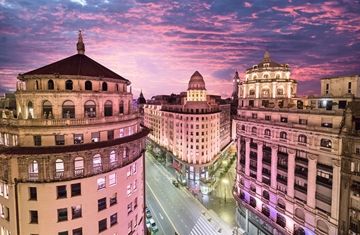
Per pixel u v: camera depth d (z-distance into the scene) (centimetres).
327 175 4934
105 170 3972
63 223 3600
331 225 4809
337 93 5497
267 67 7244
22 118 3825
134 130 5178
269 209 6506
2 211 3869
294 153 5622
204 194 11381
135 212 4850
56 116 3753
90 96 3978
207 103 13475
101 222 4022
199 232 8162
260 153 6725
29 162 3544
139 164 5066
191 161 12688
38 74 3822
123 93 4619
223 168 14875
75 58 4553
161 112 16025
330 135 4753
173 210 9712
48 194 3522
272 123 6172
